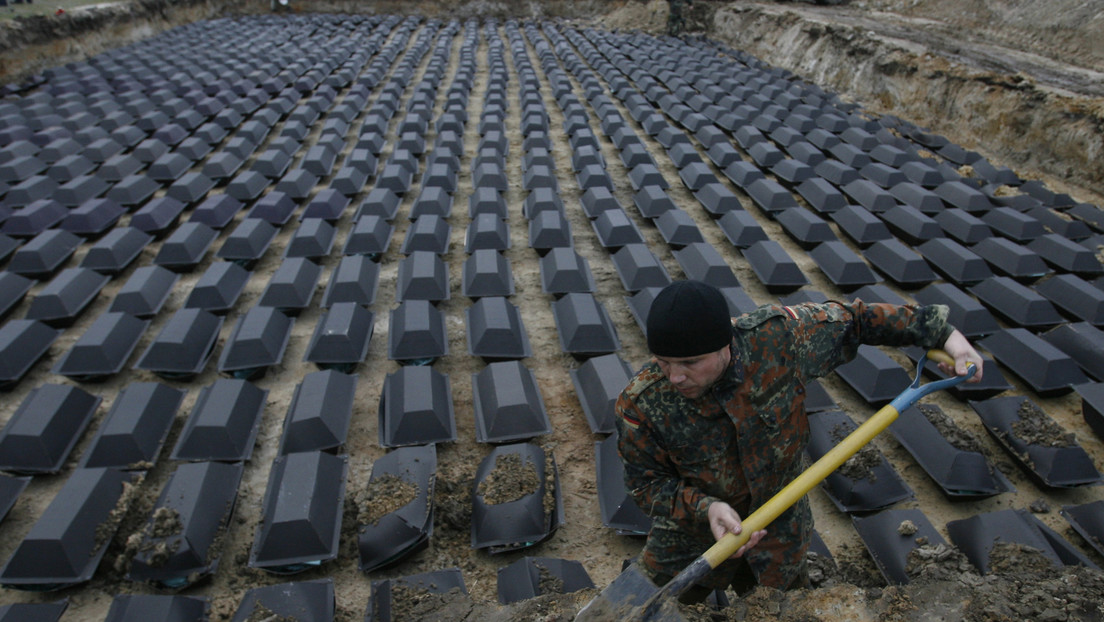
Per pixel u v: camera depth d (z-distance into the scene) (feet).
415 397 18.57
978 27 56.59
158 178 36.96
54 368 21.11
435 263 26.50
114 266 27.66
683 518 7.86
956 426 17.67
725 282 25.79
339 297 25.11
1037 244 28.96
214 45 71.77
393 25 88.69
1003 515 14.10
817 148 41.73
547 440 19.07
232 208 32.91
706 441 7.79
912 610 8.87
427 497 15.69
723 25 83.46
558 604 10.03
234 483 16.49
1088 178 36.47
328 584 13.25
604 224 30.71
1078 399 20.90
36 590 14.46
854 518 15.37
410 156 39.47
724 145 40.45
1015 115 41.34
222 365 20.86
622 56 67.05
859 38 58.08
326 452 17.38
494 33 84.23
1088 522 15.28
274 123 47.67
